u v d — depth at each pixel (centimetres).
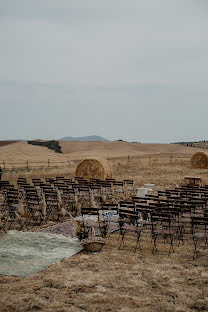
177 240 1048
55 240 1010
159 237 1083
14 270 776
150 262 841
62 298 636
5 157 5653
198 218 935
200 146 9025
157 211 1134
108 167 2456
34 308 594
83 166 2445
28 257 862
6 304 606
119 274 756
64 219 1330
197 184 2147
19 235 1062
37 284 700
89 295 646
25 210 1257
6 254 880
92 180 2131
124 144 9875
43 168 3688
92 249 921
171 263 834
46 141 8825
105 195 1698
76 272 768
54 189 1568
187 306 604
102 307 598
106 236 1087
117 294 652
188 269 785
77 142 9862
